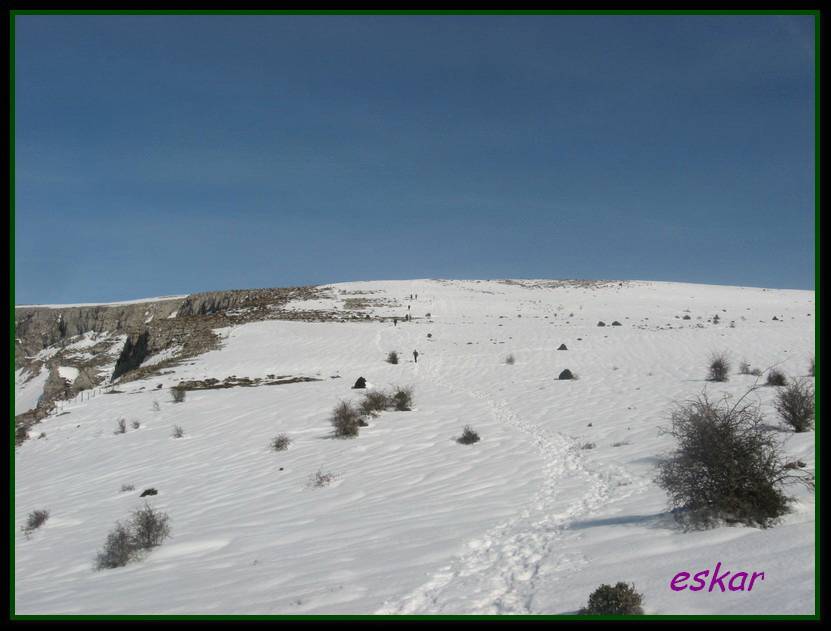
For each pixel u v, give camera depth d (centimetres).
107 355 8612
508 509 1050
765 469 762
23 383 8306
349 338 5528
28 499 1789
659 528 788
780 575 559
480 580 712
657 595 569
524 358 4116
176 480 1741
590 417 2017
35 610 783
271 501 1361
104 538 1227
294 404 2783
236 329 6116
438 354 4650
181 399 3169
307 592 718
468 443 1786
